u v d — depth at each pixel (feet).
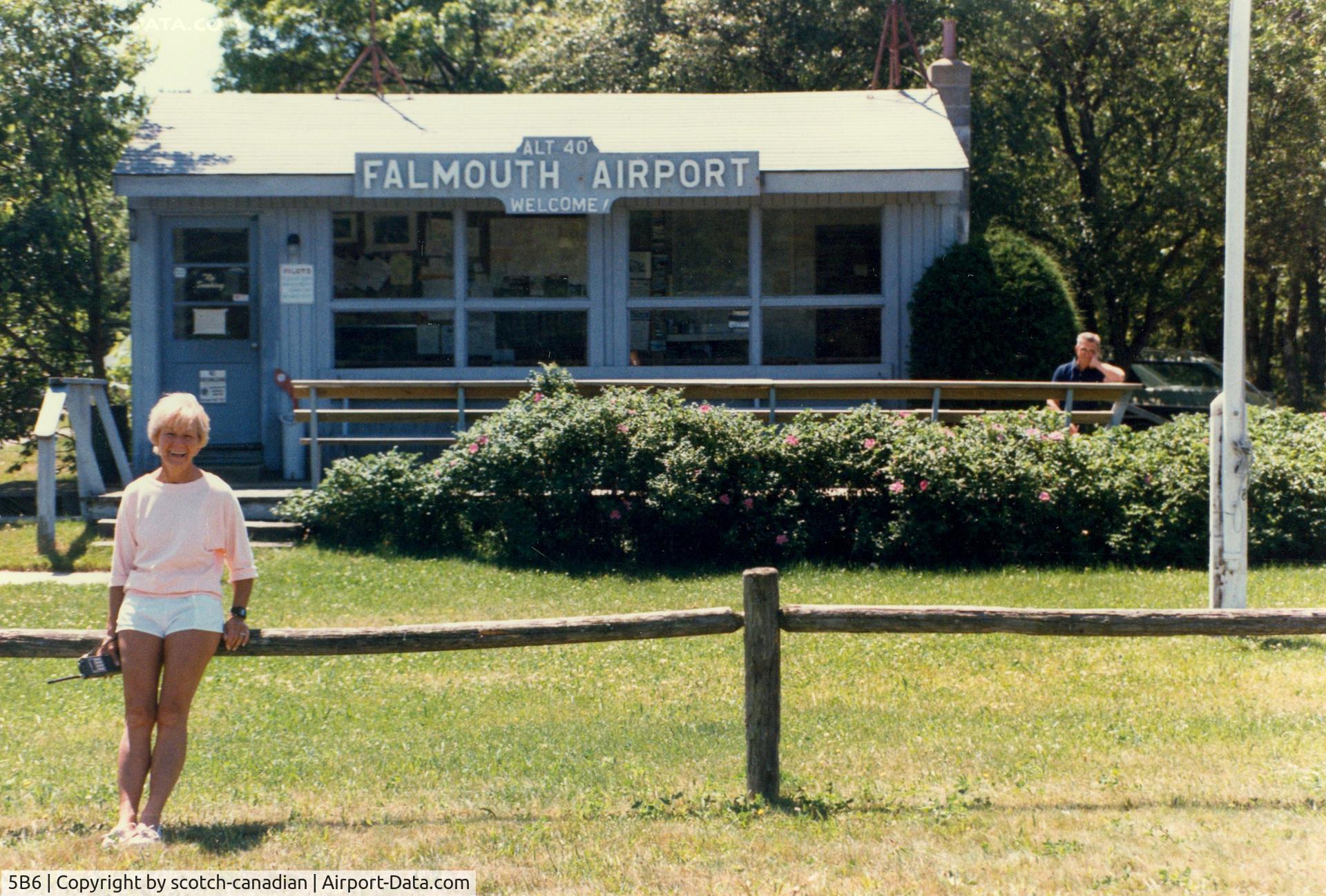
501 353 91.81
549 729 45.34
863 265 91.61
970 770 39.17
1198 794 36.06
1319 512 72.43
